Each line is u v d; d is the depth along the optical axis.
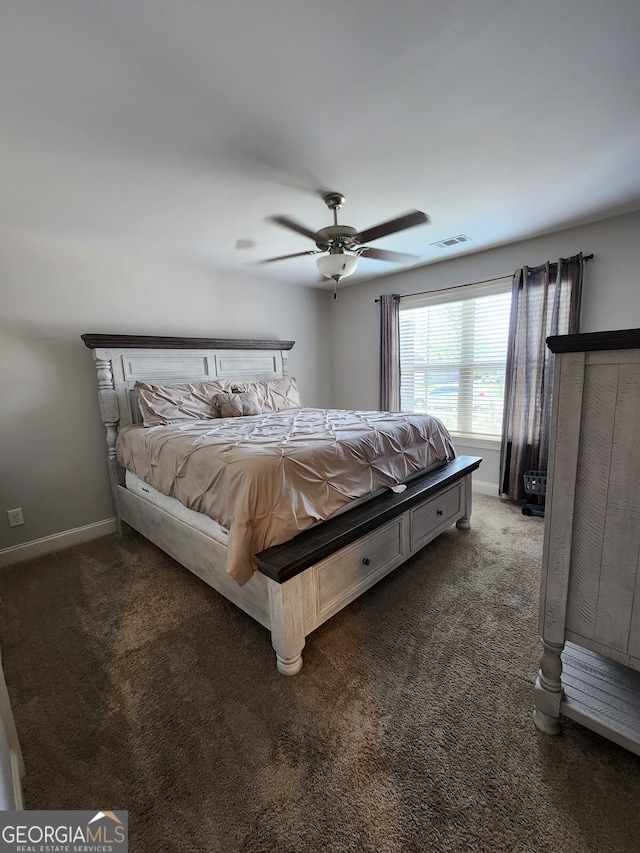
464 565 2.42
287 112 1.50
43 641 1.84
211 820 1.08
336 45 1.19
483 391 3.76
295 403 3.92
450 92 1.42
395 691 1.50
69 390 2.90
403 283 4.17
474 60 1.27
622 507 1.06
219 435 2.29
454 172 2.03
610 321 2.86
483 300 3.64
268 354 4.14
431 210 2.53
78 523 2.99
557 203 2.47
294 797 1.13
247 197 2.21
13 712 1.46
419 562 2.46
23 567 2.59
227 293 3.87
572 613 1.19
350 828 1.05
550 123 1.63
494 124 1.62
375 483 2.18
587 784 1.13
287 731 1.34
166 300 3.42
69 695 1.53
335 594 1.77
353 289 4.69
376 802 1.11
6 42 1.11
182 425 2.73
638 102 1.50
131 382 3.09
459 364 3.89
